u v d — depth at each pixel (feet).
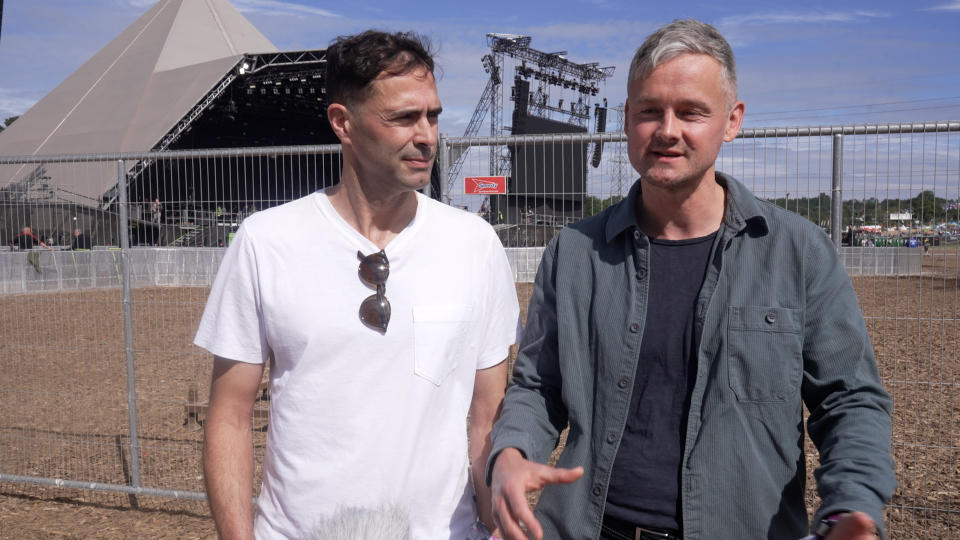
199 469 15.76
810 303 4.94
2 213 24.09
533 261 14.84
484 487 5.54
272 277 4.97
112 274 22.79
